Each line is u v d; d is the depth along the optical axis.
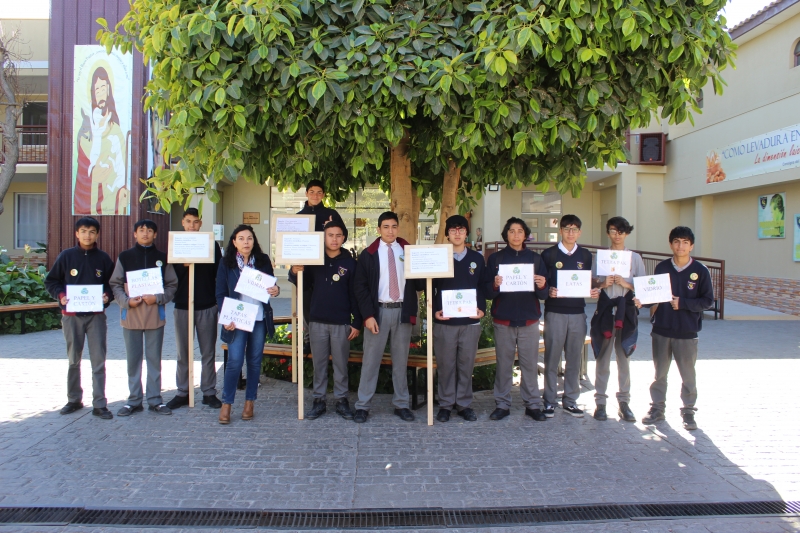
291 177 6.04
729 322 11.35
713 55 4.71
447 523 3.31
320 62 4.25
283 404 5.54
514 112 4.18
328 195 7.34
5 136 12.88
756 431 4.82
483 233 15.35
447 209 6.27
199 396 5.88
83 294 4.95
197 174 4.74
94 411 5.07
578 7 3.82
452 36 4.31
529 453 4.30
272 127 4.54
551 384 5.21
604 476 3.90
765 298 13.08
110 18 13.81
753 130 12.99
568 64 4.27
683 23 4.30
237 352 4.93
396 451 4.32
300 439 4.56
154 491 3.62
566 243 5.14
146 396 5.27
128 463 4.05
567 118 4.34
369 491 3.64
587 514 3.42
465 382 5.10
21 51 15.95
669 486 3.76
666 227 16.55
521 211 17.69
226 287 5.08
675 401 5.73
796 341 9.13
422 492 3.64
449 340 4.96
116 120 13.79
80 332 5.10
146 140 13.98
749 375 6.78
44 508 3.38
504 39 3.85
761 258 13.38
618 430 4.84
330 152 5.29
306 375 6.16
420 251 4.82
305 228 5.53
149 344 5.23
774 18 12.19
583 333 5.18
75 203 13.88
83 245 5.11
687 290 4.83
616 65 4.41
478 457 4.21
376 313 4.94
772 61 12.77
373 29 4.16
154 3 4.54
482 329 6.29
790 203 12.43
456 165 5.80
